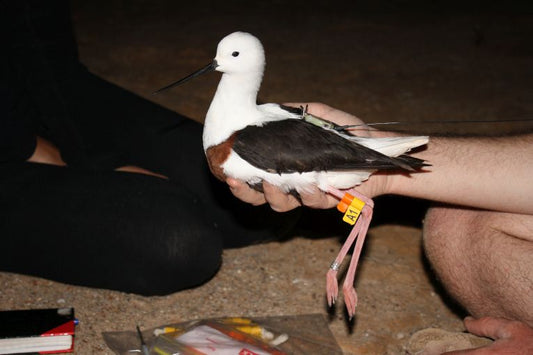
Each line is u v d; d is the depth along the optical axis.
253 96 0.82
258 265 1.16
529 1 3.15
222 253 1.13
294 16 2.81
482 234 0.93
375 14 2.89
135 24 2.59
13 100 1.11
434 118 1.85
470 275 0.95
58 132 1.18
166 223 1.01
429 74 2.21
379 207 1.37
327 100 1.93
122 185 1.04
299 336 0.97
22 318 0.94
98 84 1.24
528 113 1.91
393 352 0.97
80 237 1.01
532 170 0.87
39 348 0.91
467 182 0.87
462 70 2.26
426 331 0.95
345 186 0.82
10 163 1.10
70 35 1.19
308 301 1.07
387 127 1.76
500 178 0.87
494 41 2.57
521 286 0.89
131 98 1.26
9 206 1.02
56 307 1.02
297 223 1.29
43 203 1.02
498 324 0.87
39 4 1.12
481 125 1.81
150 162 1.21
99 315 1.01
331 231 1.27
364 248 1.22
